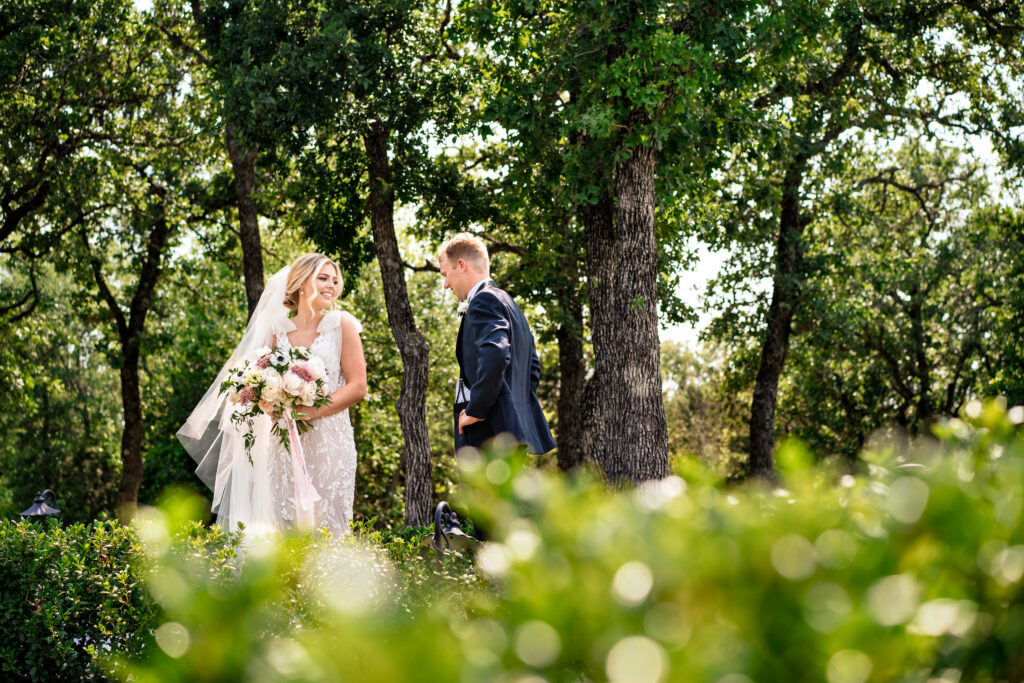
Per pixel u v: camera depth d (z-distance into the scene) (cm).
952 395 2214
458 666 78
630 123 1037
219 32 1419
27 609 425
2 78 1458
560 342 1756
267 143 1345
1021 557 94
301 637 88
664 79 972
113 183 1702
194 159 1800
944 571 94
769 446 1844
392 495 2630
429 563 305
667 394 3609
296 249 2020
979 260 1989
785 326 1853
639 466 998
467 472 113
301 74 1233
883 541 93
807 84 1680
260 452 488
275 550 104
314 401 490
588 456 1431
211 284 2147
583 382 1756
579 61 1066
